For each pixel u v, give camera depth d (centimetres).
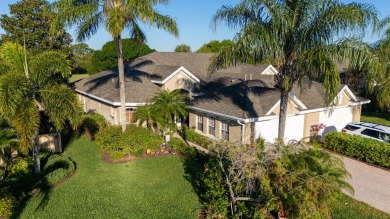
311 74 1316
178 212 1070
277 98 1828
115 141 1599
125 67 3044
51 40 3131
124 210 1084
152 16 1631
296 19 1314
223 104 1922
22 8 3080
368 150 1595
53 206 1107
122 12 1619
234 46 1316
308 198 788
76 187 1265
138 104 2075
